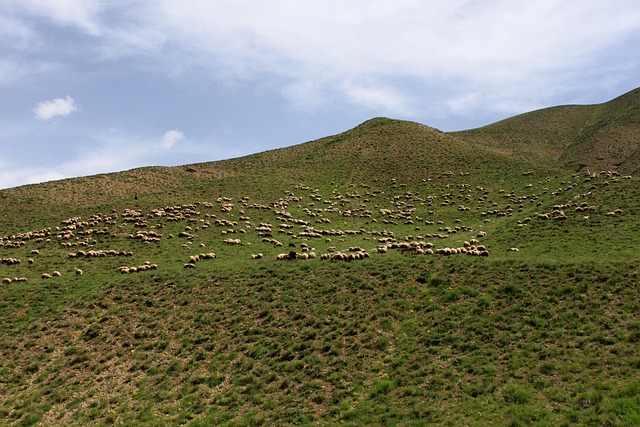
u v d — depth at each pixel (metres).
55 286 40.75
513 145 155.38
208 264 46.03
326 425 20.94
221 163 137.62
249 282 39.41
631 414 18.00
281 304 34.69
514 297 31.19
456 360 25.05
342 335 29.44
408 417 20.61
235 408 23.39
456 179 94.75
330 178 98.88
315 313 32.69
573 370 22.53
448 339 27.38
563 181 80.00
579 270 33.53
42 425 23.36
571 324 26.94
